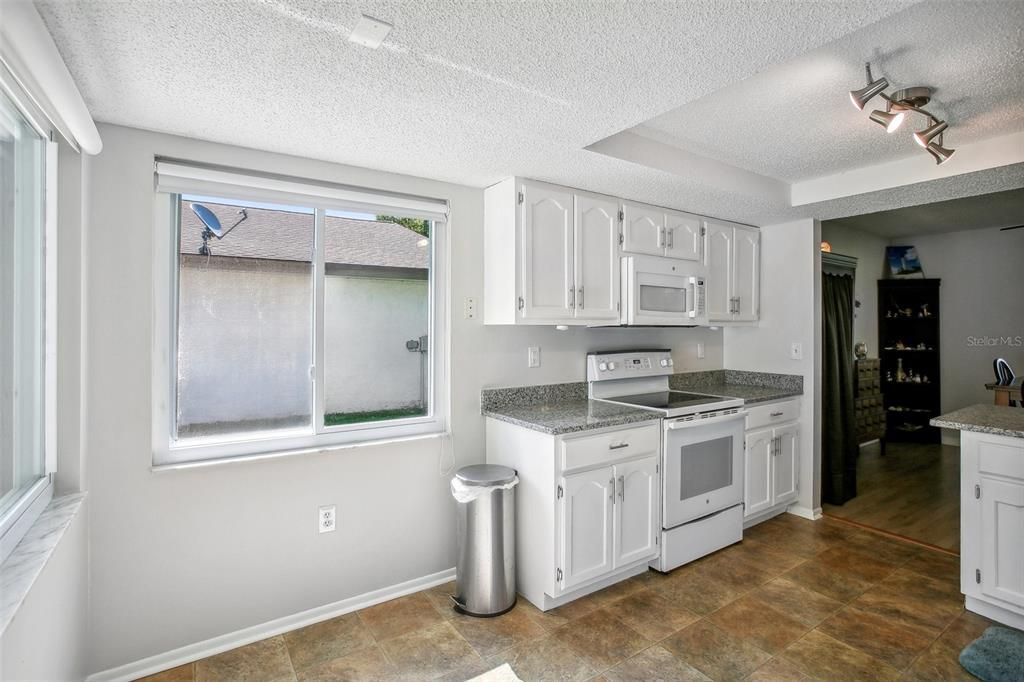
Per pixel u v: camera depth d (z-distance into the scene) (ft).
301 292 7.71
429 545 8.62
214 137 6.68
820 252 11.84
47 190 5.50
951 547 10.11
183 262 6.86
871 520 11.57
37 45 3.64
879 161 9.22
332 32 4.35
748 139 8.19
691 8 4.11
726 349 13.44
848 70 6.11
